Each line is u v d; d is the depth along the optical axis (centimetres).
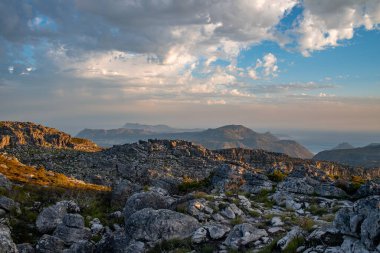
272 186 3903
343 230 1777
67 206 3148
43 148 16275
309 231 1984
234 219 2502
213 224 2383
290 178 3866
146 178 8669
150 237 2242
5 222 2788
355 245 1623
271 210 2920
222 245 2081
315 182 3766
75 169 10388
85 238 2655
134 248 2195
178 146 13850
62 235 2634
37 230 2822
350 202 3175
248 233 2100
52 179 5384
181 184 4681
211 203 2752
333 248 1680
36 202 3391
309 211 2920
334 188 3512
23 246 2448
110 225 2969
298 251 1777
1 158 6319
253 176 4262
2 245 2220
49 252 2447
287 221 2427
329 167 13588
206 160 12469
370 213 1630
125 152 12631
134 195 2886
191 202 2678
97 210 3316
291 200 3198
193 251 2042
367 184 3394
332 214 2705
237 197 3109
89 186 5612
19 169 5700
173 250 2102
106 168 10512
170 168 10519
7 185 3659
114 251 2303
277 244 1900
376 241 1554
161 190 3694
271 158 13750
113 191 3666
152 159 11875
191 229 2297
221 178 4400
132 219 2383
